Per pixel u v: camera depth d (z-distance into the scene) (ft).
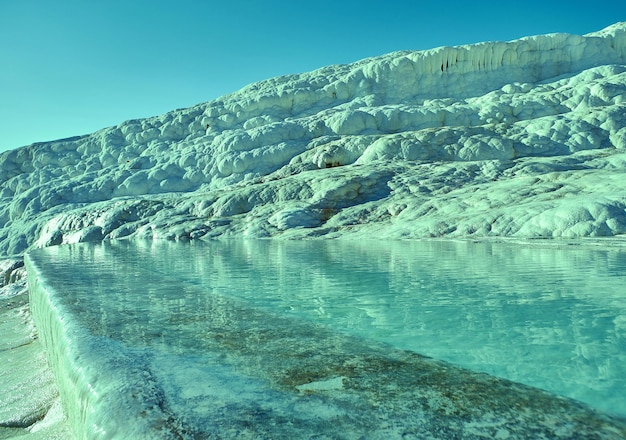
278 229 64.23
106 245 57.62
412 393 6.53
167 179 115.85
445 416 5.69
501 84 143.74
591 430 5.38
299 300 15.07
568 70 145.07
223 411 5.73
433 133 93.50
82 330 10.09
